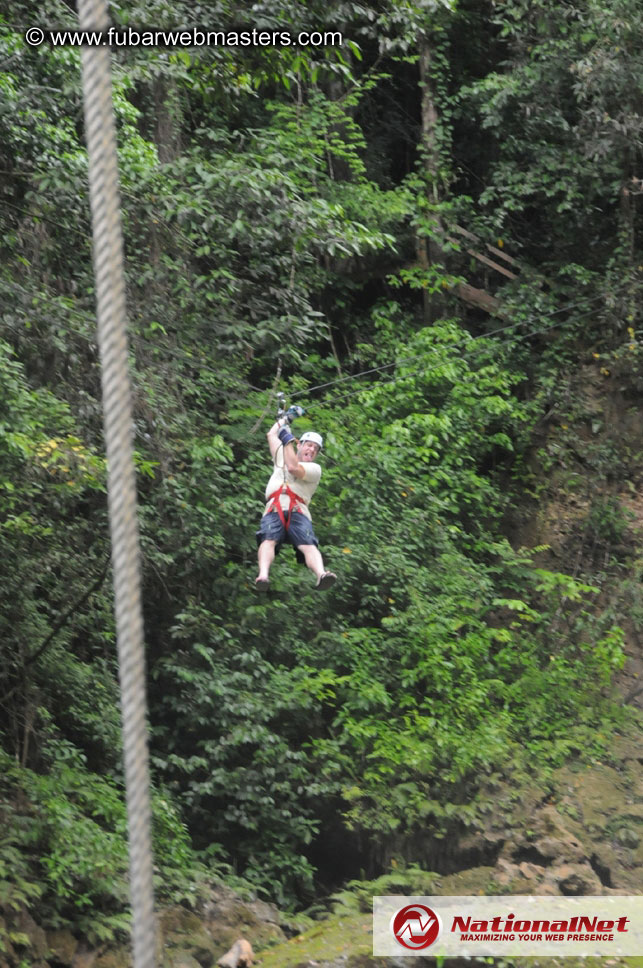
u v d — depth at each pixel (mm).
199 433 27516
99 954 18156
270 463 28109
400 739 24516
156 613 26422
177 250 25484
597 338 35312
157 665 25375
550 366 34719
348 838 24750
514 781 24719
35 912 18094
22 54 21312
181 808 23516
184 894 19656
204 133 28781
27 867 18375
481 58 39594
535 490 33188
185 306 25250
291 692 25109
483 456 34000
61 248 23484
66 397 23047
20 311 22312
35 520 21922
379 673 26469
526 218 38875
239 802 24328
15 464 20031
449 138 36781
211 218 21609
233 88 21984
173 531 25719
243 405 28922
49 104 21953
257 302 25672
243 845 23781
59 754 21953
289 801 24219
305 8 22016
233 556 27609
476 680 26547
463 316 36531
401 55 38938
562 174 36125
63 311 22781
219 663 25328
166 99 29438
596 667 28375
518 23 35781
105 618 24484
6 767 20594
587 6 33656
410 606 27062
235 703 24422
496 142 38875
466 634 28438
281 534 19625
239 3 22656
